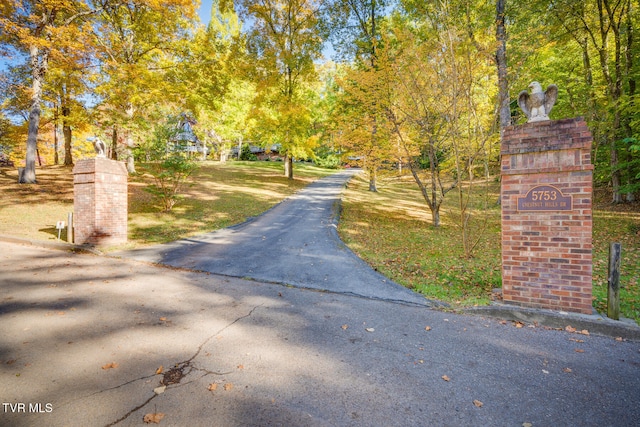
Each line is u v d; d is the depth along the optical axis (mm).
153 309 4348
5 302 4430
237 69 19266
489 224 12406
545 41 9953
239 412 2322
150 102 16547
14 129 18672
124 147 19547
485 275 6164
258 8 19766
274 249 8289
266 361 3070
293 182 25172
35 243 8336
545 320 4012
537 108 4324
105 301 4586
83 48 12492
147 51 17859
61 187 15500
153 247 8438
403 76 9492
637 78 13297
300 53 21484
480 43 8609
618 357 3229
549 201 4160
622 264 6840
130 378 2732
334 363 3061
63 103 18219
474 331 3846
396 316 4301
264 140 26516
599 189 18438
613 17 12961
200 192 17938
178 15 16156
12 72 16016
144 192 16375
